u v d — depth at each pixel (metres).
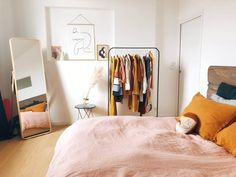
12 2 3.64
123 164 1.26
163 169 1.23
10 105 3.60
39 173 2.34
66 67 3.88
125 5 3.80
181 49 3.96
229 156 1.50
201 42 3.13
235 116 1.82
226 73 2.37
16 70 3.41
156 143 1.62
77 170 1.20
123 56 3.62
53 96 3.93
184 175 1.18
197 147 1.62
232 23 2.47
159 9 3.98
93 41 3.91
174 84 4.20
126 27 3.85
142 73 3.51
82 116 4.03
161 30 4.04
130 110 4.01
